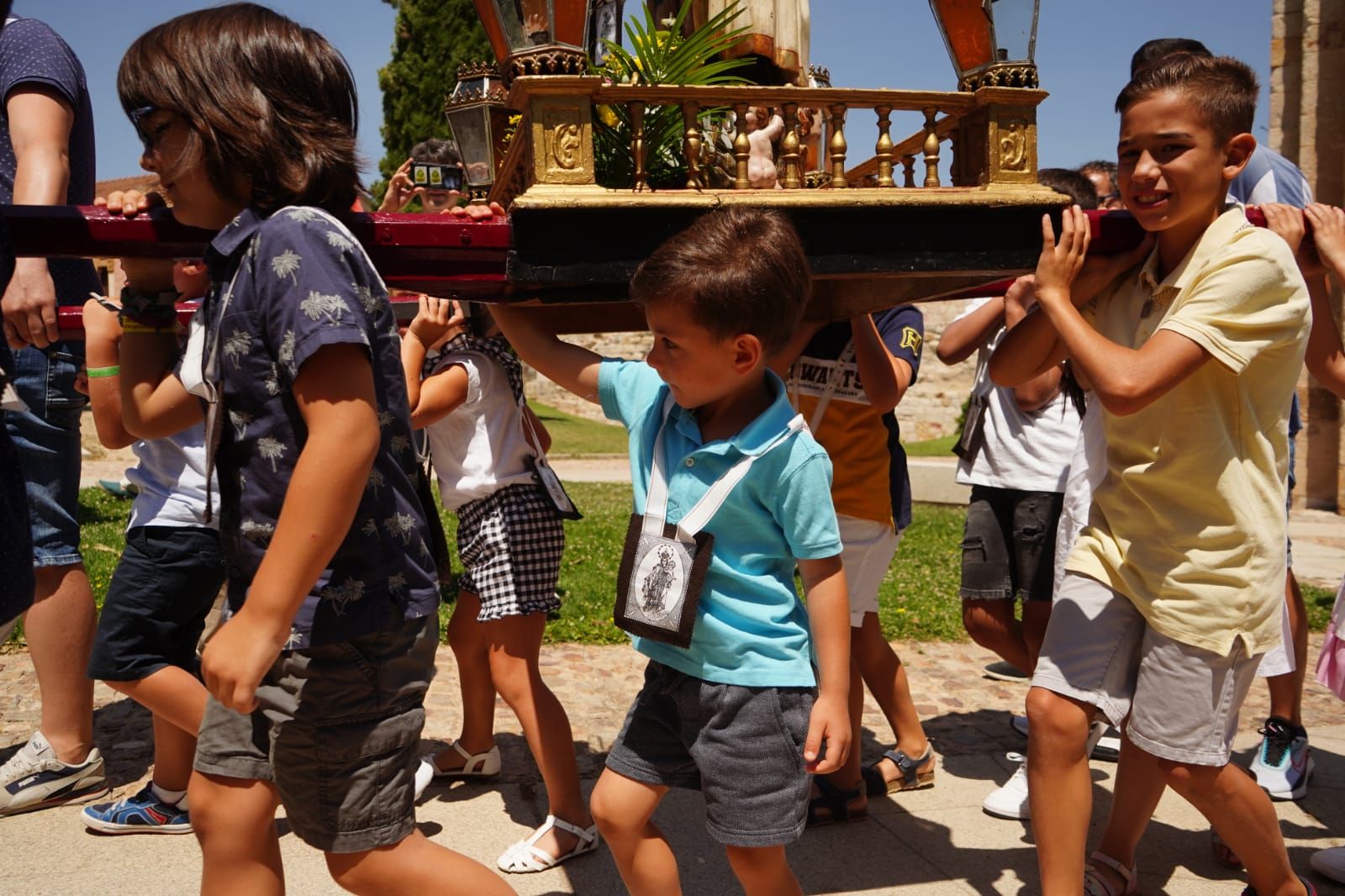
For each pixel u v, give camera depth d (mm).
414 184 4285
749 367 2014
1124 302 2471
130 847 2949
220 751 1911
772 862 2127
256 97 1769
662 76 2527
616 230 2143
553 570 3062
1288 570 3404
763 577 2092
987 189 2314
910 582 6883
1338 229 2416
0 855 2883
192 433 2875
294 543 1641
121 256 1922
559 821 2932
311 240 1714
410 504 1884
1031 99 2320
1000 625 3836
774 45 3203
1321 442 11867
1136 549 2381
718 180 2590
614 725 4023
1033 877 2883
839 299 2916
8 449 1617
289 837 2980
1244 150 2271
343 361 1678
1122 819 2758
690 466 2094
